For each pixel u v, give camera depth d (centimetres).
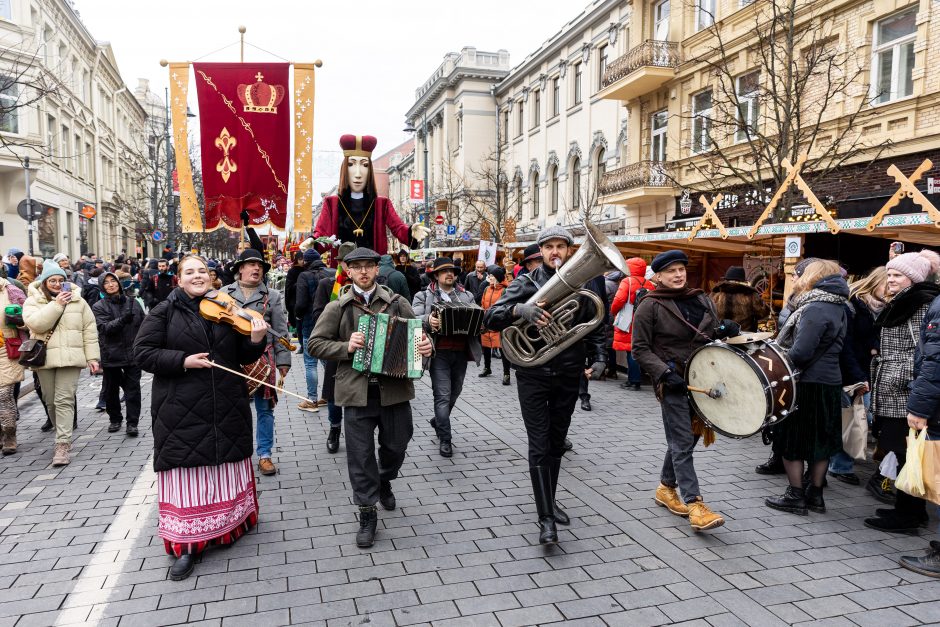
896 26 1286
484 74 3778
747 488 505
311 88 704
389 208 695
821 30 1364
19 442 650
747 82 1612
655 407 796
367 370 386
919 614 322
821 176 1170
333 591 344
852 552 391
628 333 889
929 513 454
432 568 370
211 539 379
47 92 1259
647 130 2067
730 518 444
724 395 406
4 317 598
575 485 511
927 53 1207
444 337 595
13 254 1149
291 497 486
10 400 604
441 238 3209
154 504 476
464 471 550
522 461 578
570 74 2759
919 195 604
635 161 2123
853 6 1342
